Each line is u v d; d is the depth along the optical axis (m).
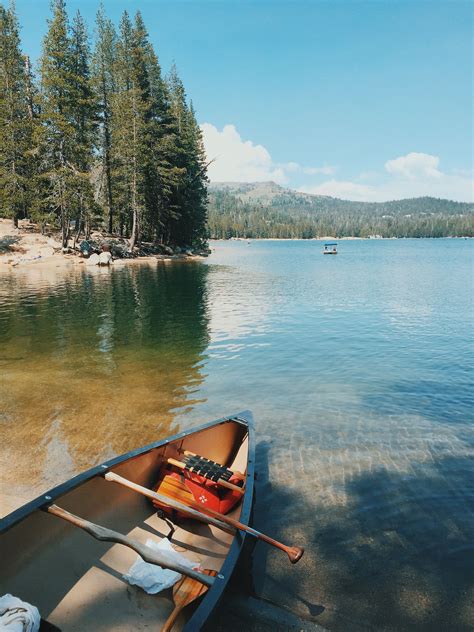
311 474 6.16
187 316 18.39
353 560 4.54
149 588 3.89
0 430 7.42
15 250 42.88
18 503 5.29
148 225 56.22
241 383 10.11
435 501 5.54
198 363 11.70
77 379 10.27
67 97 40.47
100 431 7.42
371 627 3.76
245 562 4.45
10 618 3.18
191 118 64.94
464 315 18.86
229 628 3.69
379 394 9.39
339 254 85.69
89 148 43.28
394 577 4.32
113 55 52.28
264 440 7.23
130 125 46.53
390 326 16.56
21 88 49.22
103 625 3.55
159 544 4.47
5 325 16.33
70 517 3.85
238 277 35.62
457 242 191.62
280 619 3.79
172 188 56.31
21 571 3.70
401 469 6.29
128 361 11.80
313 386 9.95
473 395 9.34
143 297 23.59
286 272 41.44
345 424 7.88
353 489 5.79
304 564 4.47
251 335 15.04
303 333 15.38
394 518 5.21
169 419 8.00
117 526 4.63
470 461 6.52
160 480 5.33
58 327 16.08
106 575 4.05
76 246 46.03
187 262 51.16
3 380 10.12
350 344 13.80
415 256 77.69
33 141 43.03
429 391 9.61
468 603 4.04
